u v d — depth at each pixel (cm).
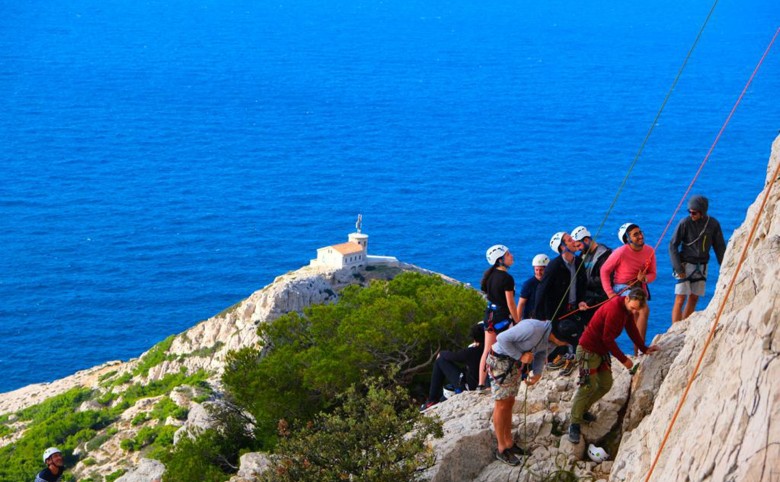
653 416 1277
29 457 10519
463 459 1545
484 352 1833
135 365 14412
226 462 3133
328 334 3575
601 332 1463
